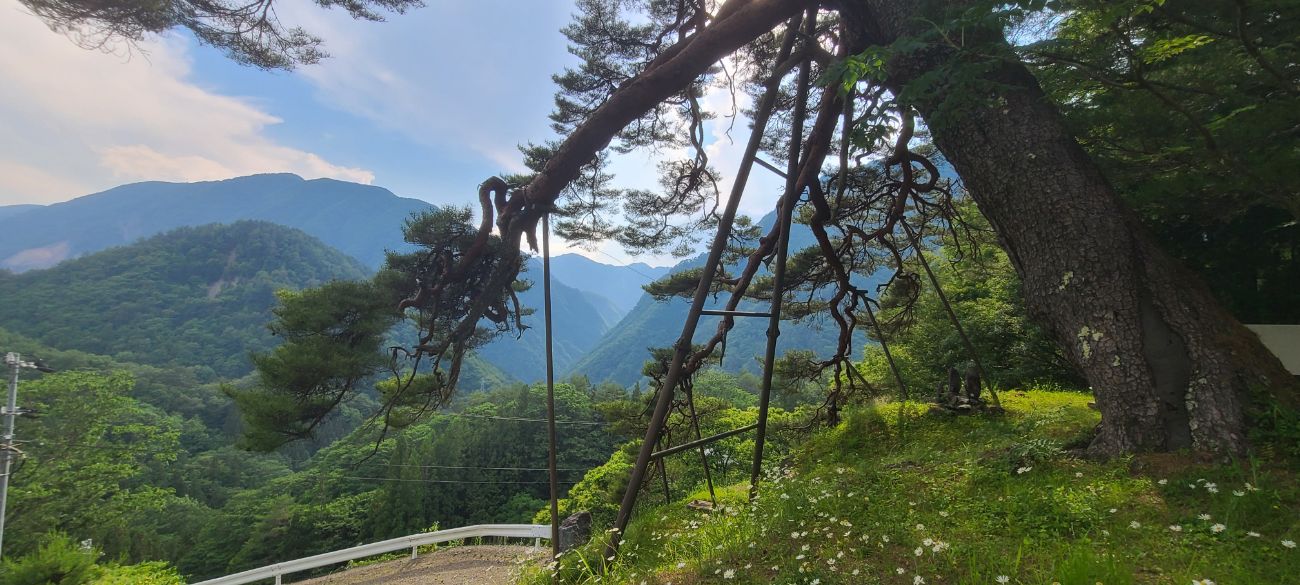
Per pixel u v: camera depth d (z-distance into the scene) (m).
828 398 10.60
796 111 5.75
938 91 4.05
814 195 7.41
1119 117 5.62
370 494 43.75
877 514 3.89
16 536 24.80
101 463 29.61
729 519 4.78
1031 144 4.72
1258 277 9.58
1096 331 4.32
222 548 40.88
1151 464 3.79
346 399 13.45
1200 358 3.98
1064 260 4.52
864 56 3.79
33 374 37.22
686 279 16.52
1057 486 3.86
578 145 5.73
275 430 12.40
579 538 11.03
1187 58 4.75
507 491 48.69
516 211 5.94
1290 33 4.34
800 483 5.17
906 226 9.35
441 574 14.12
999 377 16.03
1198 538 2.90
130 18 5.42
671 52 6.51
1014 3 3.32
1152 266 4.30
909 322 11.79
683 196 9.58
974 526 3.46
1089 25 4.90
